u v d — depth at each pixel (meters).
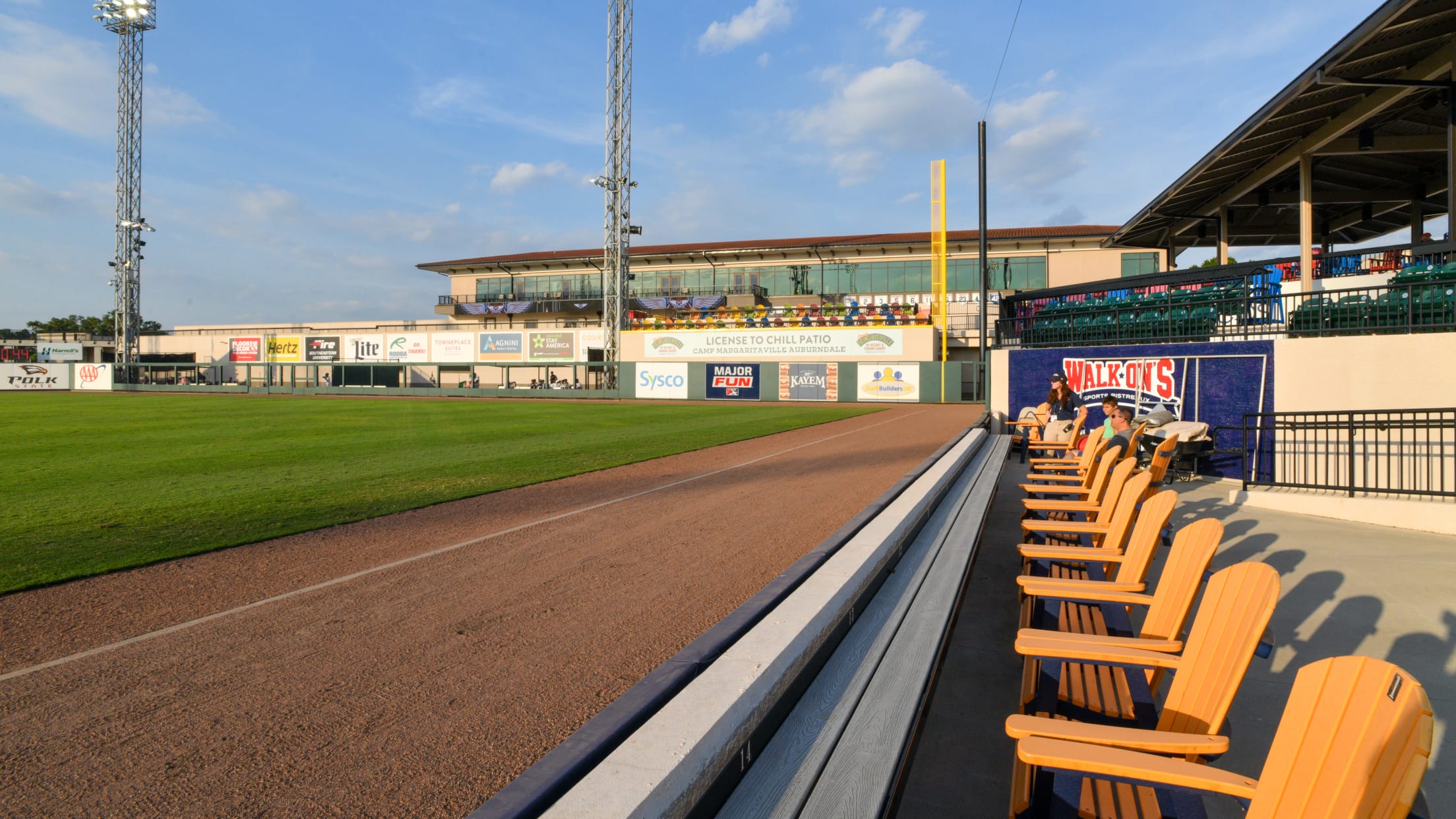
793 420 23.39
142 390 51.91
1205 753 1.83
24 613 4.48
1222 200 17.09
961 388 37.12
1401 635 4.14
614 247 43.38
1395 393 8.79
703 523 7.06
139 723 3.04
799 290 51.88
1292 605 4.77
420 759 2.72
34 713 3.15
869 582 3.34
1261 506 8.31
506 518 7.37
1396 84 10.42
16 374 53.12
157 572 5.40
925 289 49.84
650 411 28.58
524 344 48.62
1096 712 2.50
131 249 52.09
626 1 40.88
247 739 2.90
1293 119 12.33
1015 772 2.30
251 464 11.70
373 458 12.52
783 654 2.32
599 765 1.76
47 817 2.38
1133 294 17.00
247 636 4.07
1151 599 3.08
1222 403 10.88
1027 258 47.88
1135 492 4.25
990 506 6.75
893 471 10.64
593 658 3.70
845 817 1.68
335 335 53.19
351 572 5.38
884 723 2.16
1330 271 14.54
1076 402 13.42
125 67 50.47
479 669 3.57
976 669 3.85
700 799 1.72
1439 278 9.68
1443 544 6.27
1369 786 1.38
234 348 55.72
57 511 7.73
